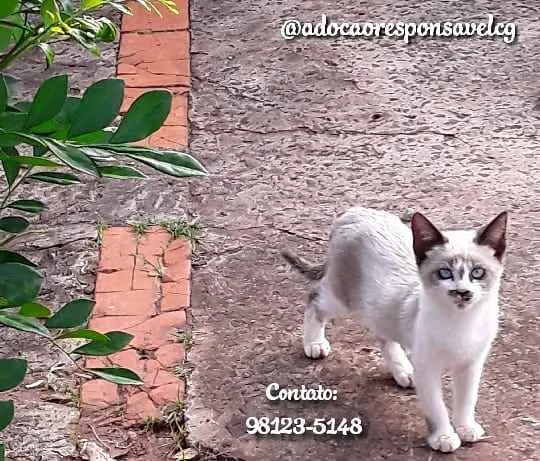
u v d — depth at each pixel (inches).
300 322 84.7
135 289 87.0
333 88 108.8
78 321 59.7
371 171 98.6
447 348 73.4
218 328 84.3
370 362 81.5
